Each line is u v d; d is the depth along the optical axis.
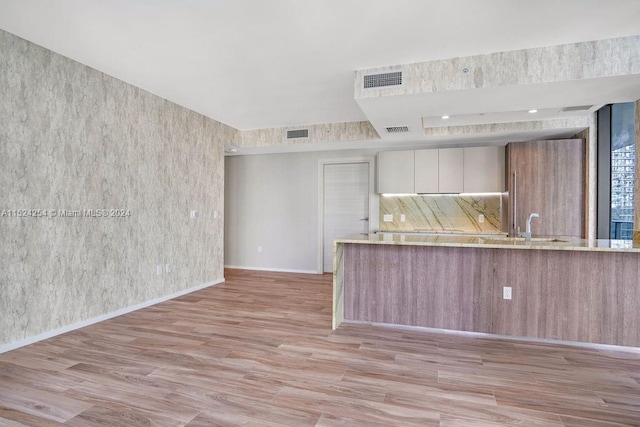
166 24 2.56
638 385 2.26
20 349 2.78
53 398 2.08
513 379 2.33
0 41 2.65
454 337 3.12
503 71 2.94
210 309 3.96
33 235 2.90
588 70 2.75
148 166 4.06
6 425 1.82
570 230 4.60
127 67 3.35
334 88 3.87
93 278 3.42
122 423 1.84
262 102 4.39
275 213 6.52
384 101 3.40
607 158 4.32
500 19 2.44
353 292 3.52
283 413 1.93
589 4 2.25
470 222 5.55
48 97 3.00
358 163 6.10
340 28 2.59
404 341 3.01
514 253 3.08
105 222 3.54
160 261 4.26
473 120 4.55
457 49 2.91
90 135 3.37
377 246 3.44
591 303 2.92
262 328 3.33
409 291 3.35
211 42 2.83
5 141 2.70
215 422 1.85
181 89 3.94
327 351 2.78
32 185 2.89
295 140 5.57
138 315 3.72
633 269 2.83
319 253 6.23
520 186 4.77
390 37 2.71
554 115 4.29
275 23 2.53
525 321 3.06
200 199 4.98
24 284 2.84
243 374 2.38
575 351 2.82
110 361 2.58
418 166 5.39
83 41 2.83
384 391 2.17
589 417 1.90
